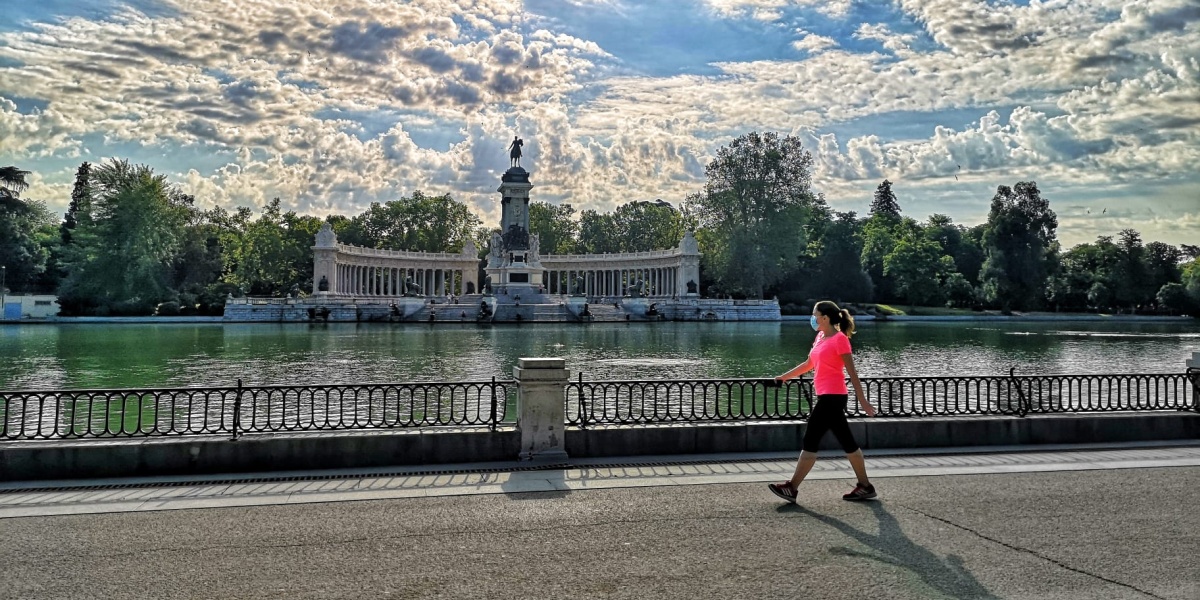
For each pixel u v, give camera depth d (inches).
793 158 5915.4
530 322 4926.2
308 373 1833.2
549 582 404.5
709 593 388.8
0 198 5511.8
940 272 7278.5
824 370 565.9
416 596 386.3
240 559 441.4
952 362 2262.6
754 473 666.2
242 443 673.0
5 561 437.4
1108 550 456.1
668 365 2046.0
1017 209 6752.0
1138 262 7076.8
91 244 5147.6
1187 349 2810.0
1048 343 3154.5
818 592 390.6
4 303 4773.6
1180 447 787.4
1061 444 811.4
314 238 7239.2
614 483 627.8
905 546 463.5
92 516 528.7
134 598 384.5
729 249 5876.0
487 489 605.9
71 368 1937.7
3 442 678.5
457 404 1338.6
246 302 4982.8
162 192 5393.7
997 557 443.8
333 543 470.0
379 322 4805.6
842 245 6717.5
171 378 1729.8
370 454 692.7
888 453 754.8
